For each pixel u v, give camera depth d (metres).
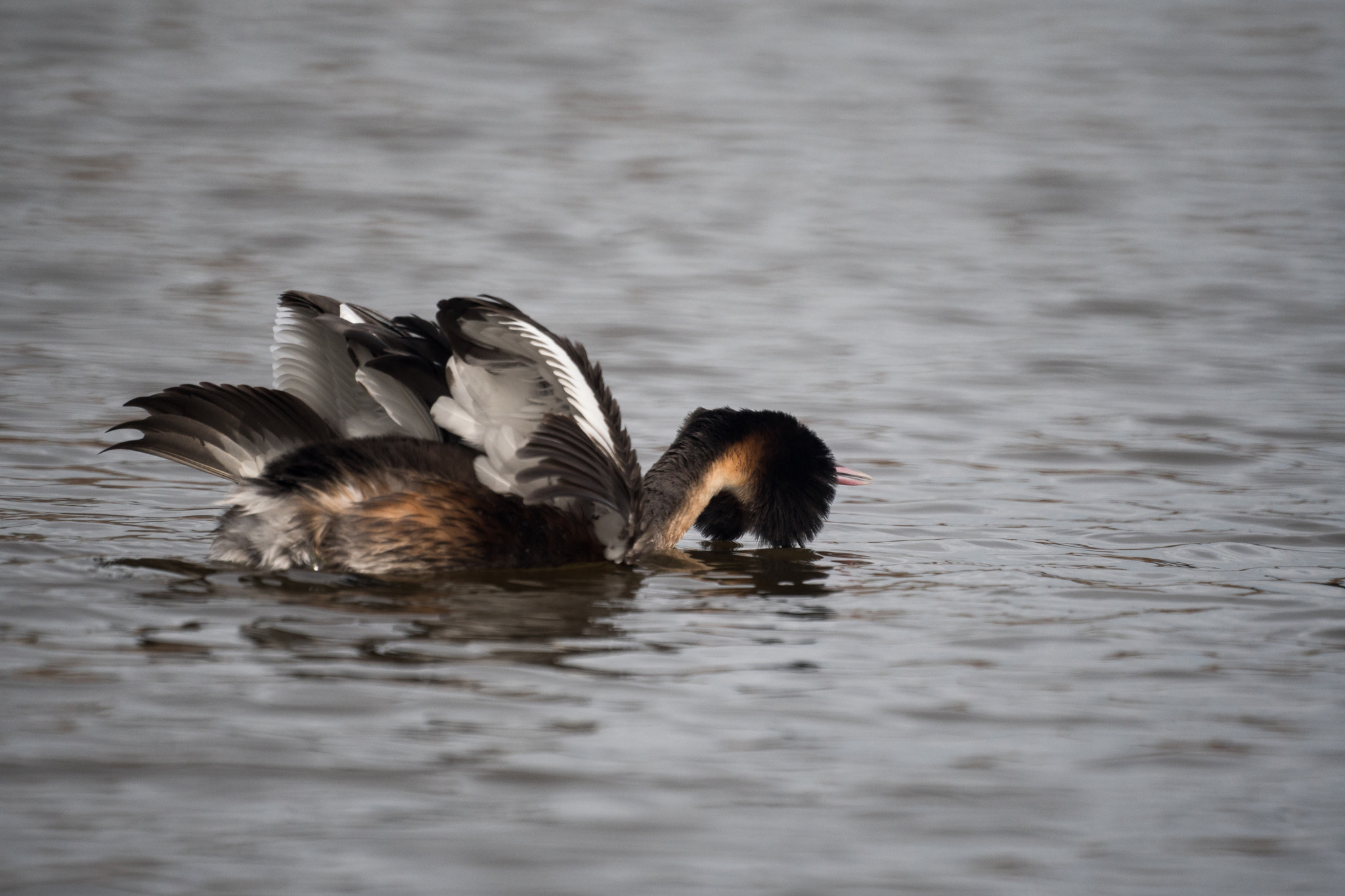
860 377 17.94
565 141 31.12
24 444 14.18
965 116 34.09
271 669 8.65
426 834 6.75
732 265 23.06
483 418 11.19
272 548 10.80
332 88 34.72
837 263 23.34
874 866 6.60
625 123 32.84
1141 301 21.36
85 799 6.95
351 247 23.06
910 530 13.07
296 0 45.38
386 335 11.38
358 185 26.95
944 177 28.98
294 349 11.55
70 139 29.09
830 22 45.16
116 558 10.99
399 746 7.62
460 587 10.78
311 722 7.87
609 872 6.49
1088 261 23.50
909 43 42.38
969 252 24.03
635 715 8.17
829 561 12.15
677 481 12.59
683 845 6.74
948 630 9.99
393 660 8.91
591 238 24.31
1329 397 17.20
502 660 9.02
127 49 37.50
